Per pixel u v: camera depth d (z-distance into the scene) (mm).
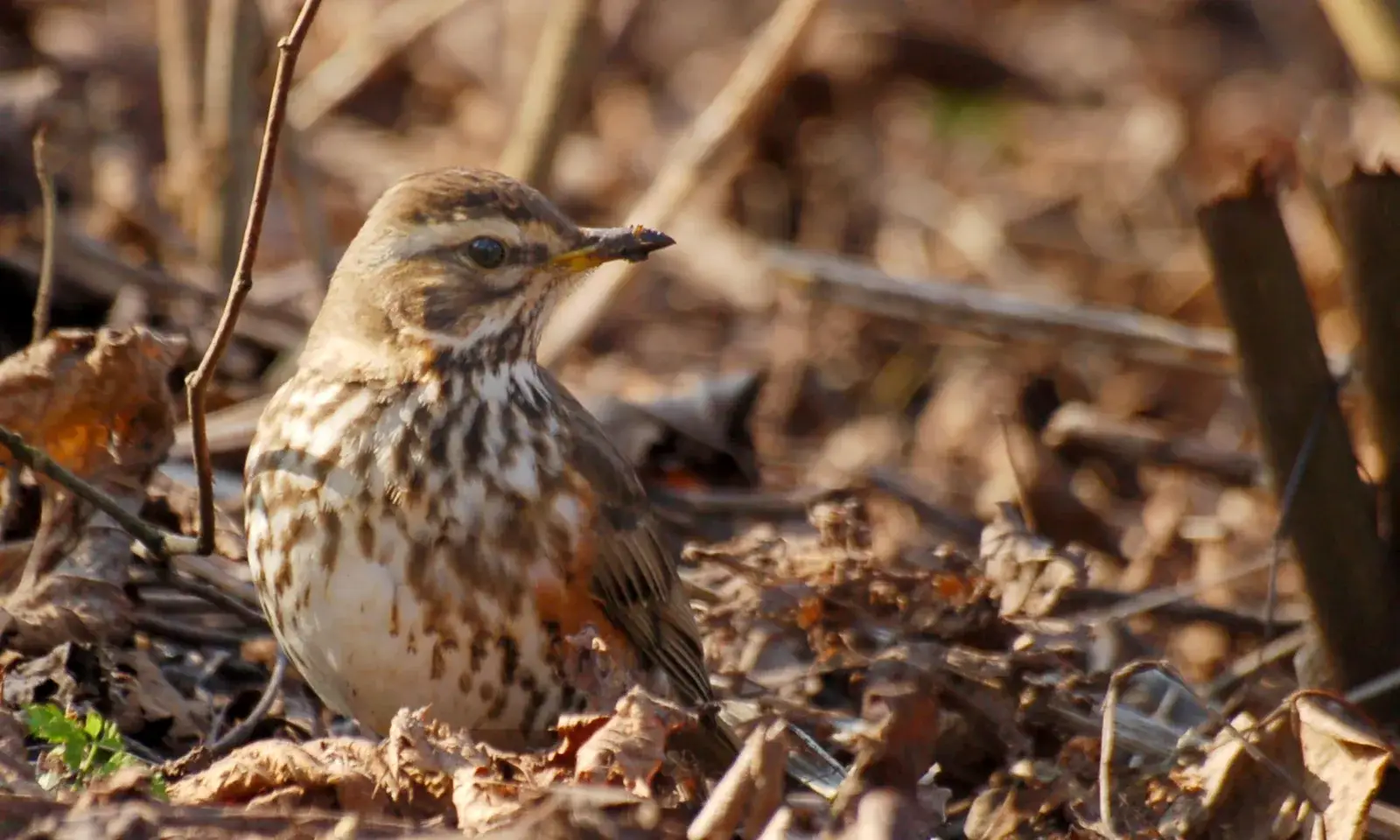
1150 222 21922
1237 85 24422
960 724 10406
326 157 21078
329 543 9383
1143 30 25953
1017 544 11633
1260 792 9414
